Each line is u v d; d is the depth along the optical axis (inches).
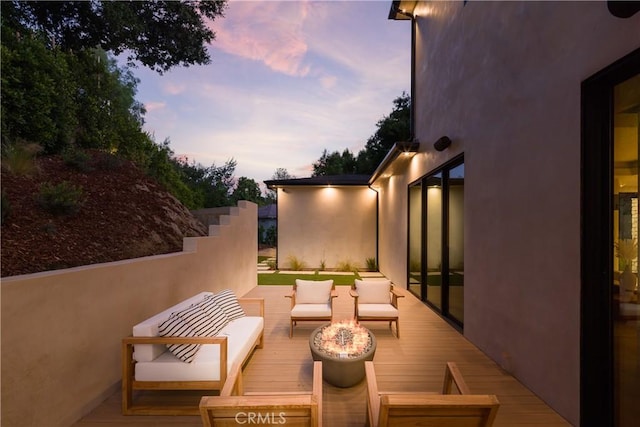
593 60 87.8
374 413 72.9
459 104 181.6
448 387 92.4
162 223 214.4
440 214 218.2
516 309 123.7
